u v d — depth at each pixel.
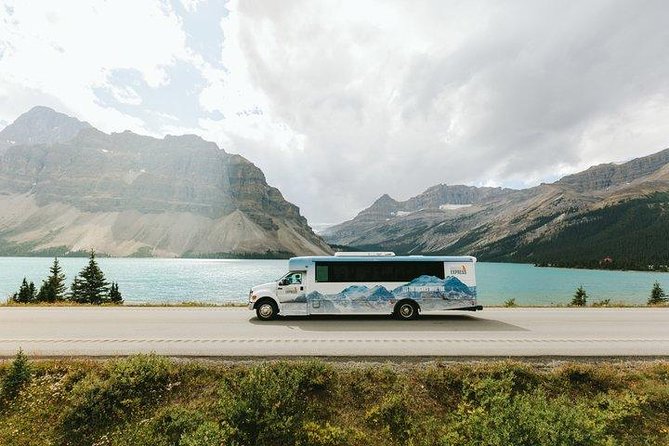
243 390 10.70
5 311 26.08
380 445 10.14
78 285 70.56
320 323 21.22
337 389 11.60
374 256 23.53
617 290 114.12
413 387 11.75
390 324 20.97
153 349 14.51
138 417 10.80
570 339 16.56
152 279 150.50
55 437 10.45
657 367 12.81
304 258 23.17
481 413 10.43
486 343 15.71
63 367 12.53
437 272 23.34
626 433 10.41
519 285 134.00
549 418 9.36
